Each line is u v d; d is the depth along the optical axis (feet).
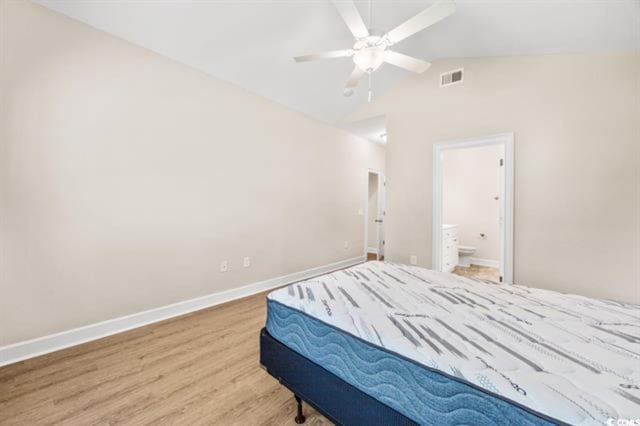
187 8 7.00
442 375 2.95
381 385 3.44
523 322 3.96
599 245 8.11
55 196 6.70
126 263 7.88
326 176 14.79
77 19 6.91
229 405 4.98
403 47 9.70
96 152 7.29
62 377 5.70
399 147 12.06
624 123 7.79
